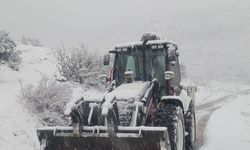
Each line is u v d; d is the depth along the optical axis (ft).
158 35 23.91
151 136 16.78
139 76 22.68
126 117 17.85
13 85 31.81
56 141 18.48
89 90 38.47
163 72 22.63
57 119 26.13
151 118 19.60
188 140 23.72
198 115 43.47
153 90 20.88
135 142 17.19
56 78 37.60
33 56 48.60
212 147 26.71
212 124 36.32
